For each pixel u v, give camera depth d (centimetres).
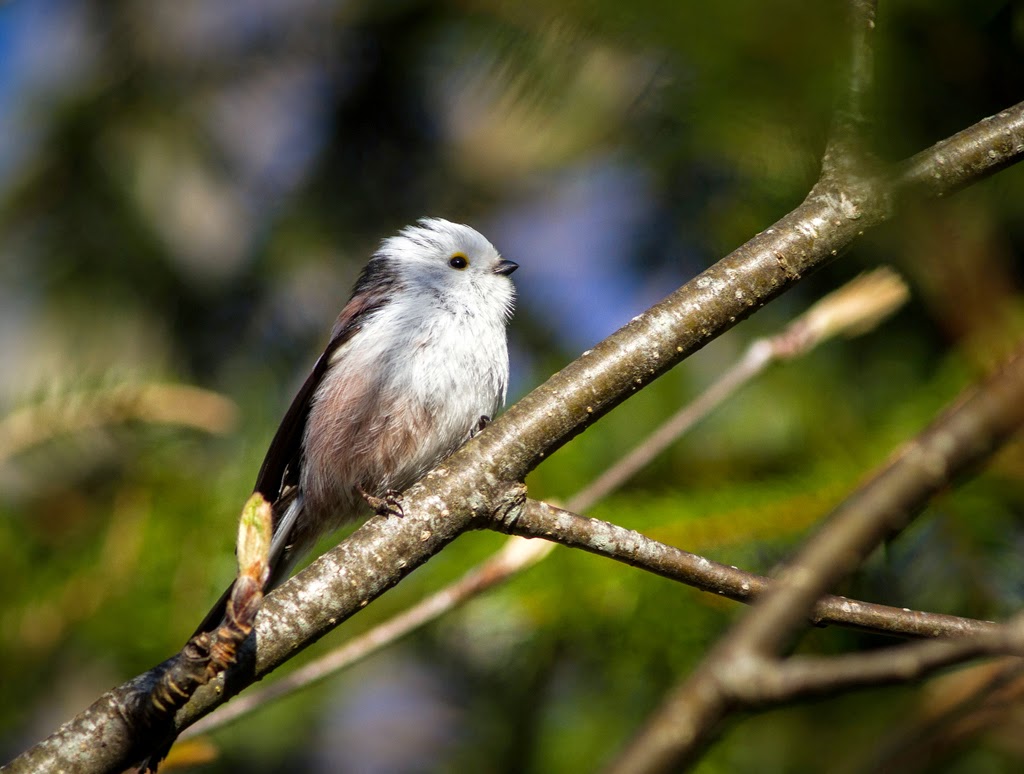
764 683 278
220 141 1240
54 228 1175
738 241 681
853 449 631
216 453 778
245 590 431
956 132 483
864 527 283
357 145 1210
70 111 1208
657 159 661
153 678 465
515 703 759
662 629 620
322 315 1177
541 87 377
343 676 852
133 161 1198
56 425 679
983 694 313
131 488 678
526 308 1077
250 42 1259
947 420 282
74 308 1143
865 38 322
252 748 828
